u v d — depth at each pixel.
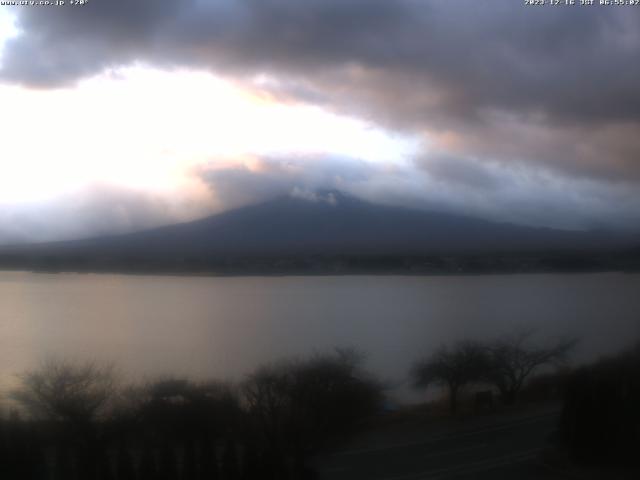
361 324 31.09
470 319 31.00
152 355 20.52
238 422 11.30
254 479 9.29
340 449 11.64
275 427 11.14
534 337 22.92
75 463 9.94
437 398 16.16
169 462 9.29
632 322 27.45
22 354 20.16
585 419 11.00
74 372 13.24
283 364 14.31
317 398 11.97
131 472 9.32
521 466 10.73
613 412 11.05
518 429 12.92
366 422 13.06
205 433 10.67
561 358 18.05
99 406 11.71
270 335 27.05
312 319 33.03
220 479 9.23
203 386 12.88
